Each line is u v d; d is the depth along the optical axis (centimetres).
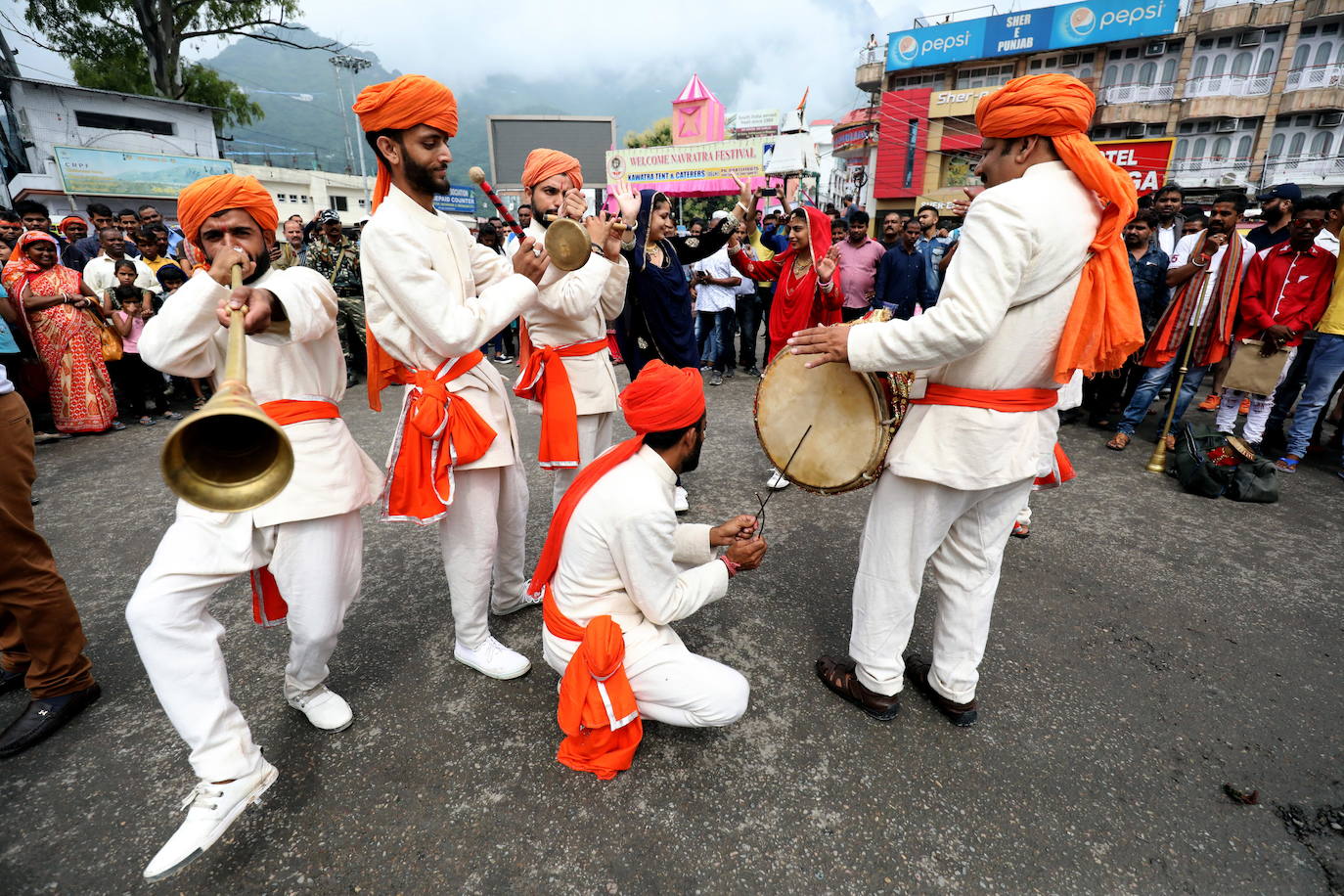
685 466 190
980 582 204
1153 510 391
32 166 2028
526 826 180
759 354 920
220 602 296
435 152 193
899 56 2908
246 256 164
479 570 231
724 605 290
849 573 318
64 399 540
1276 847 176
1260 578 314
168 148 2188
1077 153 162
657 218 324
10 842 175
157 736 214
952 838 177
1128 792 193
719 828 179
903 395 204
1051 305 169
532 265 210
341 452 192
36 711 213
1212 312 465
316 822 181
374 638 266
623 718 178
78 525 377
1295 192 517
